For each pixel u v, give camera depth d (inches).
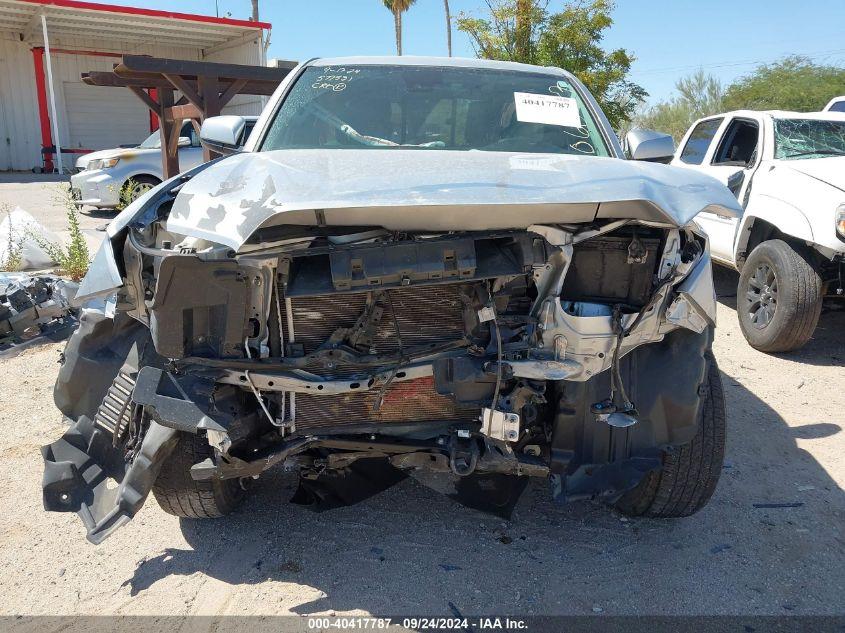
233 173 105.0
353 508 137.1
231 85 334.6
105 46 969.5
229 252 97.6
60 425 175.3
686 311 107.4
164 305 95.8
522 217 99.3
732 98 1224.2
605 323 104.5
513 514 134.5
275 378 102.5
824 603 109.5
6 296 237.6
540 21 724.7
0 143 936.9
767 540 126.2
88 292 103.2
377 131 140.6
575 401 109.5
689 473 119.2
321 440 110.6
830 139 254.1
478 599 110.8
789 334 217.5
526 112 146.1
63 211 553.0
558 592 112.4
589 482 110.7
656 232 108.7
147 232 110.5
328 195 92.6
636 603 109.7
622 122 767.1
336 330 105.0
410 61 159.8
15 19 844.6
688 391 110.3
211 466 103.0
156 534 129.6
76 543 127.2
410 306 106.9
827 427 173.5
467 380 102.0
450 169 103.1
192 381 99.9
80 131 985.5
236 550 124.2
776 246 222.1
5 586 114.7
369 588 113.5
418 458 112.3
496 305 106.7
